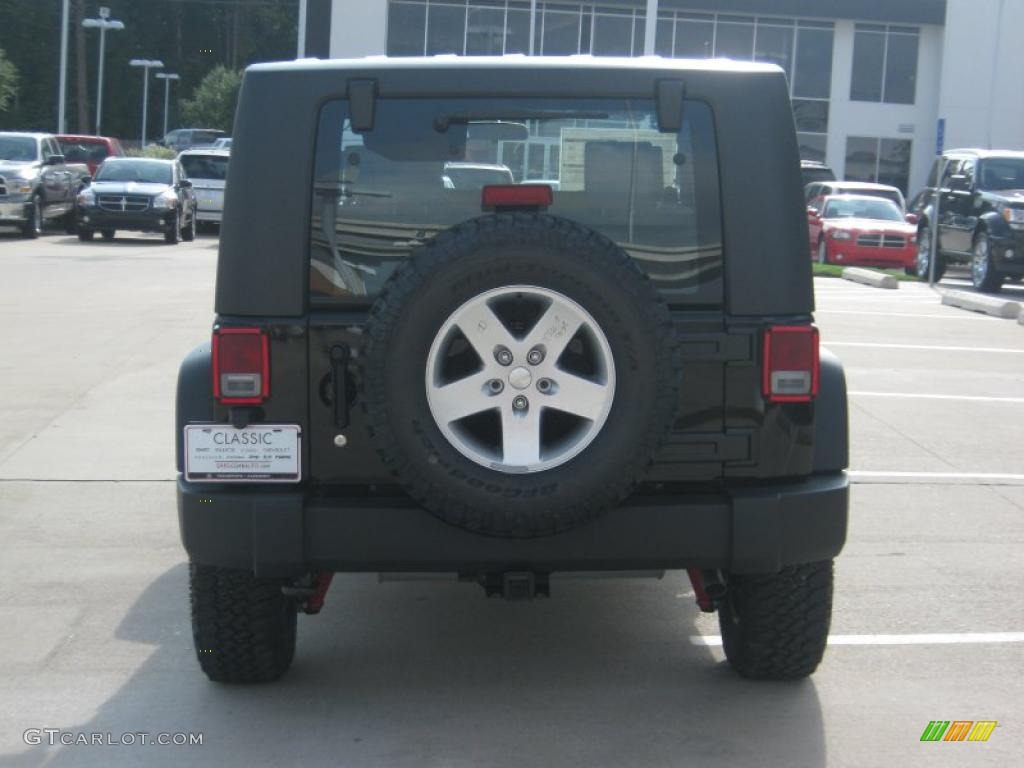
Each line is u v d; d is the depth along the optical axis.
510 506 4.09
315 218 4.47
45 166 29.14
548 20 41.16
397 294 4.07
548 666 5.43
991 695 5.13
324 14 26.61
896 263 25.92
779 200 4.50
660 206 4.53
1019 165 21.66
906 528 7.53
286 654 5.11
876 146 44.88
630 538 4.44
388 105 4.50
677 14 42.50
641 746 4.61
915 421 10.39
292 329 4.41
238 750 4.57
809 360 4.48
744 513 4.44
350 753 4.54
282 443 4.44
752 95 4.51
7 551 6.89
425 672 5.34
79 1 74.44
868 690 5.16
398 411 4.09
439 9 40.69
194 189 33.75
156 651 5.53
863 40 44.09
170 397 10.75
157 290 18.19
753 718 4.87
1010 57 44.22
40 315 15.25
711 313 4.50
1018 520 7.73
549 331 4.10
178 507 4.55
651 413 4.11
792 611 4.88
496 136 4.53
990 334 15.27
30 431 9.54
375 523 4.40
